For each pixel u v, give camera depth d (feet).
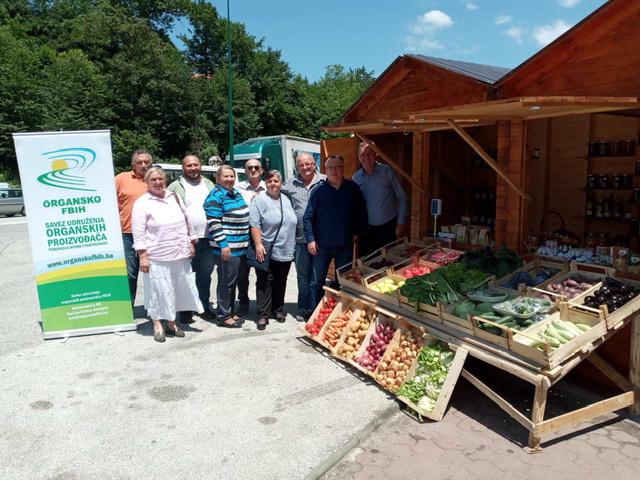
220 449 10.51
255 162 20.17
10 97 119.34
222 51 145.07
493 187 26.40
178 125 117.19
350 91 175.42
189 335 17.67
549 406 12.65
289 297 23.34
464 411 12.51
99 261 17.58
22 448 10.56
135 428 11.37
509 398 13.14
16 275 29.50
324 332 16.34
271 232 17.87
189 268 17.52
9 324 19.31
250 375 14.29
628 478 9.73
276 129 131.34
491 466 10.15
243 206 17.92
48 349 16.42
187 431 11.24
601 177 22.59
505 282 14.51
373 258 19.61
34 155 16.65
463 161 27.25
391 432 11.55
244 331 18.11
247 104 122.42
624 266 13.19
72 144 16.93
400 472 9.97
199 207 18.61
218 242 17.38
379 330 14.74
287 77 134.62
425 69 20.34
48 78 121.60
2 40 136.36
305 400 12.76
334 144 26.55
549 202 25.17
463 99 18.62
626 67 13.35
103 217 17.48
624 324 11.60
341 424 11.56
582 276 13.67
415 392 12.50
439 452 10.68
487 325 11.96
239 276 19.26
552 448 10.81
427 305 13.65
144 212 16.26
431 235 23.09
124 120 115.55
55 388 13.50
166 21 161.89
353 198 18.34
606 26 13.64
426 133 21.48
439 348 12.94
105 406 12.43
